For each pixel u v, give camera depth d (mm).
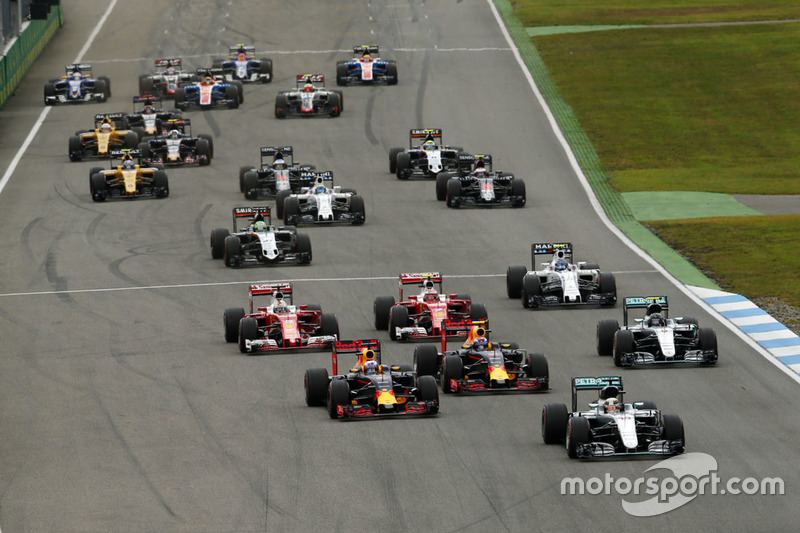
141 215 195125
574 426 94500
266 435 102188
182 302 148125
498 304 145875
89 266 166125
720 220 190125
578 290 143125
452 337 131375
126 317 142250
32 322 141000
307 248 164625
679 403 109500
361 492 89312
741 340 130500
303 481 91750
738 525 82688
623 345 119938
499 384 112188
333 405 105312
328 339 126250
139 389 116062
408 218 191875
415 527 82938
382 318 134375
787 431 101938
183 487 91375
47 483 93188
